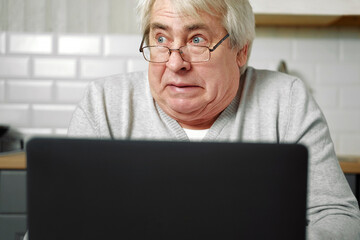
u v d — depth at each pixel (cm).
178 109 108
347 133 234
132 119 122
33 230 51
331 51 232
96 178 50
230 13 105
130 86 128
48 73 233
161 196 50
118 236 50
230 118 118
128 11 233
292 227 49
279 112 122
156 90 110
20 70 233
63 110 235
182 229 50
